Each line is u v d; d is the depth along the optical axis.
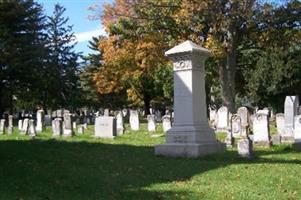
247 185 11.81
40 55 59.66
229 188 11.41
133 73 46.69
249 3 36.56
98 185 11.56
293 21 39.25
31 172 12.85
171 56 18.33
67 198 10.15
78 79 75.12
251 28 39.50
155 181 12.31
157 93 74.00
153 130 35.62
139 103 80.62
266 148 20.86
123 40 43.72
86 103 80.44
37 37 61.56
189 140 17.36
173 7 39.41
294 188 11.55
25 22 59.97
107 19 42.00
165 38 40.50
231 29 38.62
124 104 84.75
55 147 19.55
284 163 15.10
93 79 71.19
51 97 68.94
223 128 33.81
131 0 39.94
